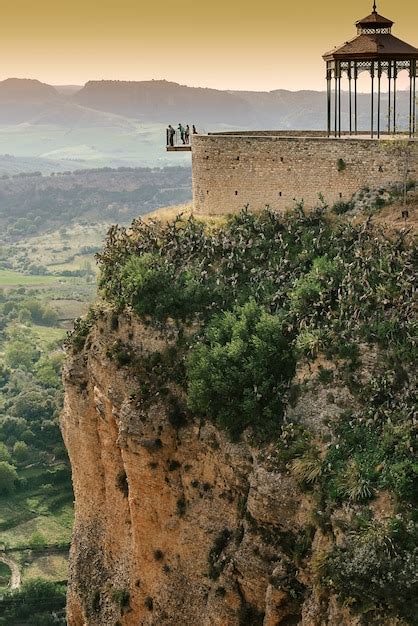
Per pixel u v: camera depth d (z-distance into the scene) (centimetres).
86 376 5991
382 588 3875
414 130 6700
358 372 4716
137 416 5275
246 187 6291
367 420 4497
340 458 4444
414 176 5756
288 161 6119
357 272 5112
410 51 6212
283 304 5219
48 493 13488
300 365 4862
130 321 5616
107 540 5959
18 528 12581
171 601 5250
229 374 4938
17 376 18288
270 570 4562
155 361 5422
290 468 4519
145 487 5325
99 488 6138
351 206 5856
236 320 5169
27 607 10194
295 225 5828
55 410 15638
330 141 5953
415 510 4053
